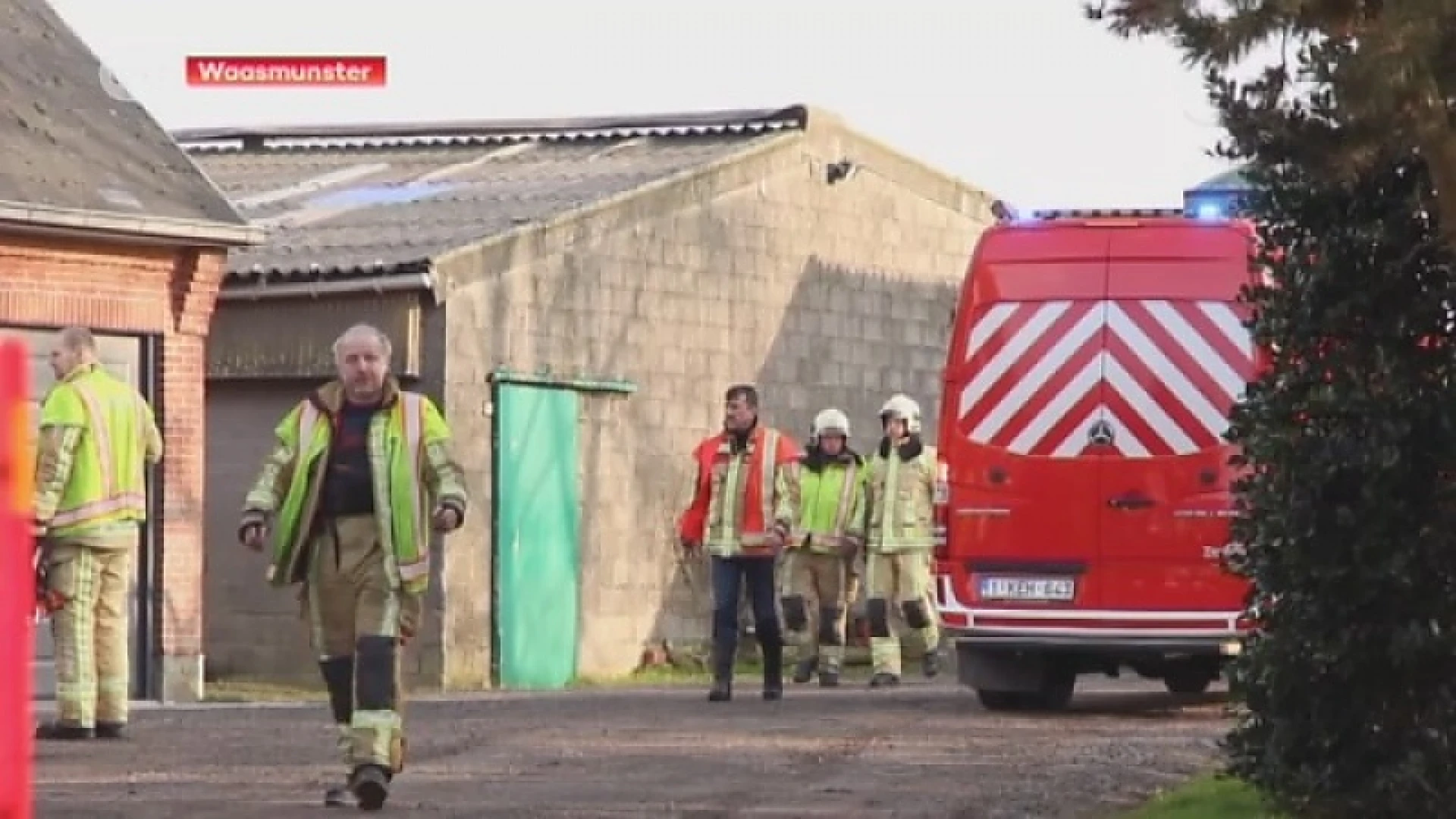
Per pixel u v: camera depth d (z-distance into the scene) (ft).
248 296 124.57
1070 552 90.89
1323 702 54.54
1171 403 90.27
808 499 117.60
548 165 148.25
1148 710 95.45
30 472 32.53
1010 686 94.07
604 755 75.25
